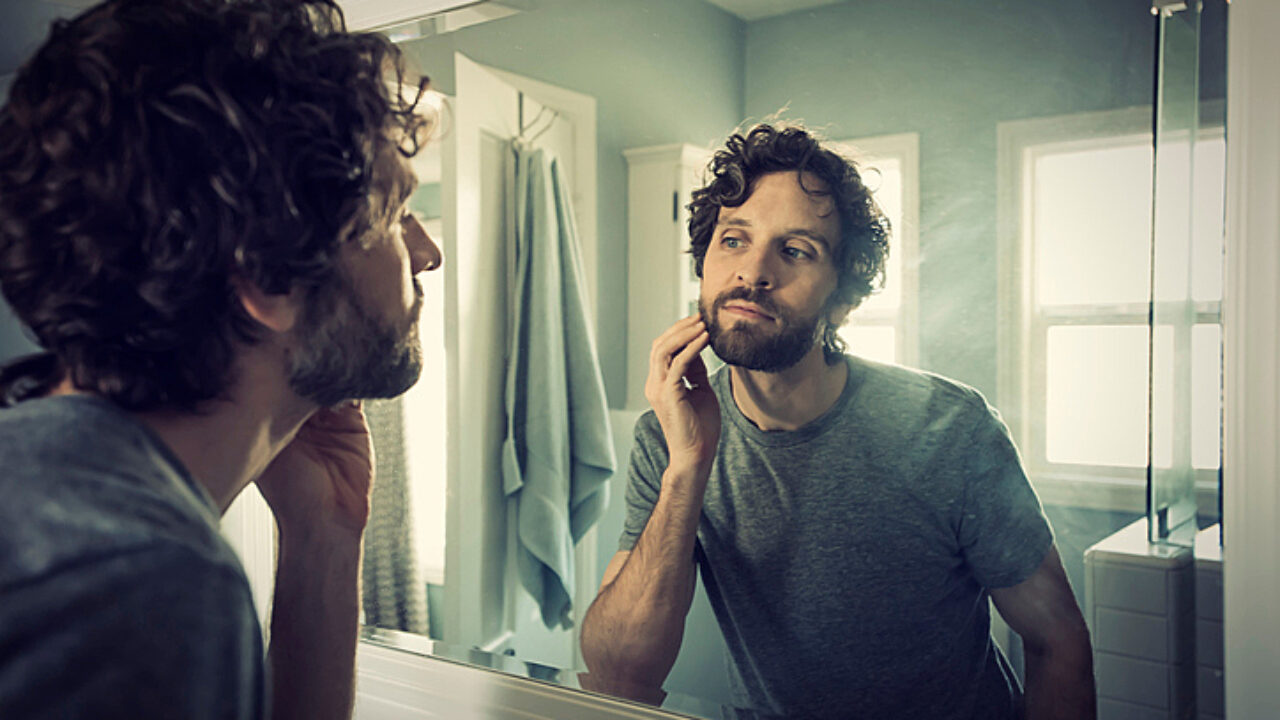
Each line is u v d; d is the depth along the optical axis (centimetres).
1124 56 68
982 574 75
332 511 79
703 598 88
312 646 78
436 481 108
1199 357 66
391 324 56
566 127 96
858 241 79
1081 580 71
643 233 91
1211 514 66
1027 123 72
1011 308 73
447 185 105
